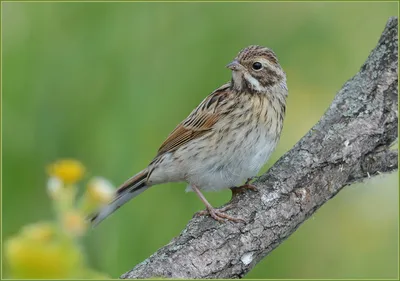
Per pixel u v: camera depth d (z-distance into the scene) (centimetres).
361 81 1080
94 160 1121
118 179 1106
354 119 1035
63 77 1162
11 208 1132
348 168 1002
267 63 1063
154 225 1136
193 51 1187
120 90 1144
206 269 873
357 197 1348
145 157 1125
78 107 1146
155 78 1160
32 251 439
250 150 1049
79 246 478
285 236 949
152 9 1198
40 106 1154
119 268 1096
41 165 1141
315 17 1283
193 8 1217
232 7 1238
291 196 956
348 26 1302
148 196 1151
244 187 984
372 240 1320
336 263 1289
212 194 1188
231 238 905
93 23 1181
